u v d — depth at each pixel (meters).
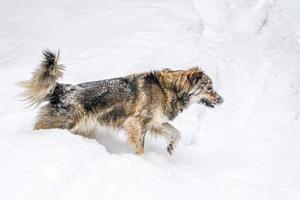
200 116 9.38
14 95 9.11
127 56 10.95
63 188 5.60
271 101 10.18
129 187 6.14
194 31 12.87
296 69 11.48
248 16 14.43
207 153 8.34
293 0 15.85
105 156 6.61
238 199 6.57
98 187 5.90
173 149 8.09
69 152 6.27
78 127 7.45
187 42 11.91
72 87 7.54
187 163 7.82
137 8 13.88
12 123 8.11
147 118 7.76
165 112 7.87
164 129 8.11
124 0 14.70
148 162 6.84
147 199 6.02
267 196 6.79
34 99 7.52
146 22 12.90
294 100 10.19
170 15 13.44
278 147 8.60
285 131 9.17
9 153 6.10
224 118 9.48
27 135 6.83
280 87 10.70
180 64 10.75
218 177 7.22
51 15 14.19
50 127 7.33
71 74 9.96
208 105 8.27
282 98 10.28
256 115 9.71
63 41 12.11
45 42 12.23
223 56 11.87
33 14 14.34
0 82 9.66
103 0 14.95
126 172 6.39
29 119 8.24
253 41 13.04
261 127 9.30
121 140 8.46
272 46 12.80
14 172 5.58
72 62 10.55
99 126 7.70
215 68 10.98
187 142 8.66
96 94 7.51
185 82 7.84
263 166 7.83
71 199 5.47
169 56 11.04
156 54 11.05
